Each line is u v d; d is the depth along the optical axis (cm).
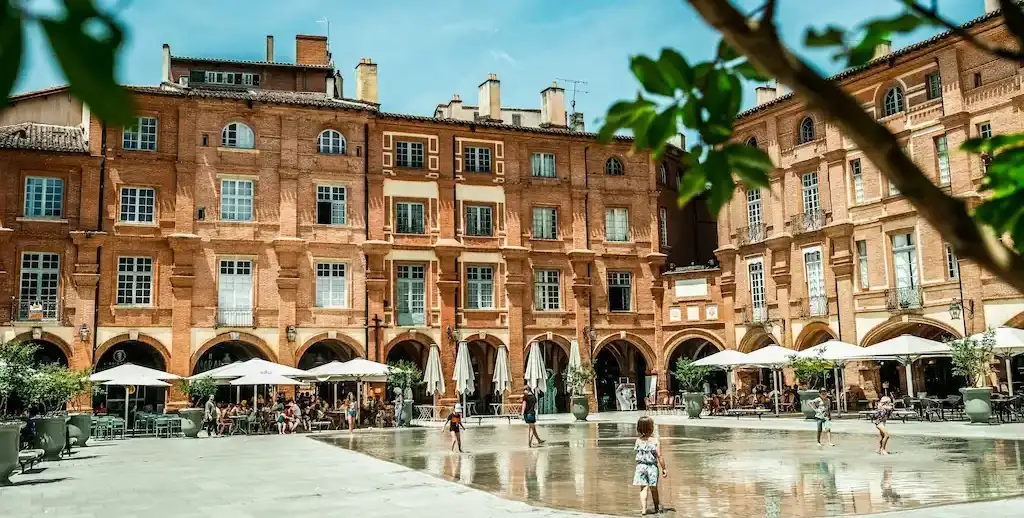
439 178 4547
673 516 1353
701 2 184
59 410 3061
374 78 4531
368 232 4381
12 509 1501
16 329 3744
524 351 4612
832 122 188
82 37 143
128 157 4009
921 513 1302
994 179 261
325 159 4344
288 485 1798
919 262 3712
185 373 3969
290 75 4616
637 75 242
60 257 3881
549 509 1427
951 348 3130
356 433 3516
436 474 1977
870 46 242
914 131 3731
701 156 257
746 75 243
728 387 4462
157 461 2372
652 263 4912
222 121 4197
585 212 4831
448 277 4494
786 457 2202
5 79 140
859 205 3966
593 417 4341
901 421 3344
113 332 3903
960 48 3562
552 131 4788
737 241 4581
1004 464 1920
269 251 4191
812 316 4125
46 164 3900
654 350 4869
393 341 4366
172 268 4028
